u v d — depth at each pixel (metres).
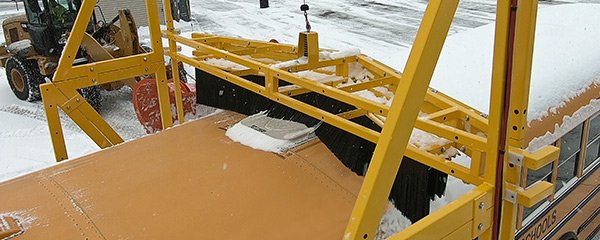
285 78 2.60
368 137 2.21
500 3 1.57
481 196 1.71
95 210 2.35
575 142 3.23
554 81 2.83
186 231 2.23
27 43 8.70
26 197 2.45
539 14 4.37
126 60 3.59
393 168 1.39
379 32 14.14
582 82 2.97
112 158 2.84
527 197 1.70
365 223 1.37
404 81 1.37
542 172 2.92
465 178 1.89
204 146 2.96
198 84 3.75
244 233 2.24
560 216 3.36
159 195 2.47
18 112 8.23
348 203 2.47
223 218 2.32
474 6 17.34
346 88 2.58
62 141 3.47
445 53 3.59
